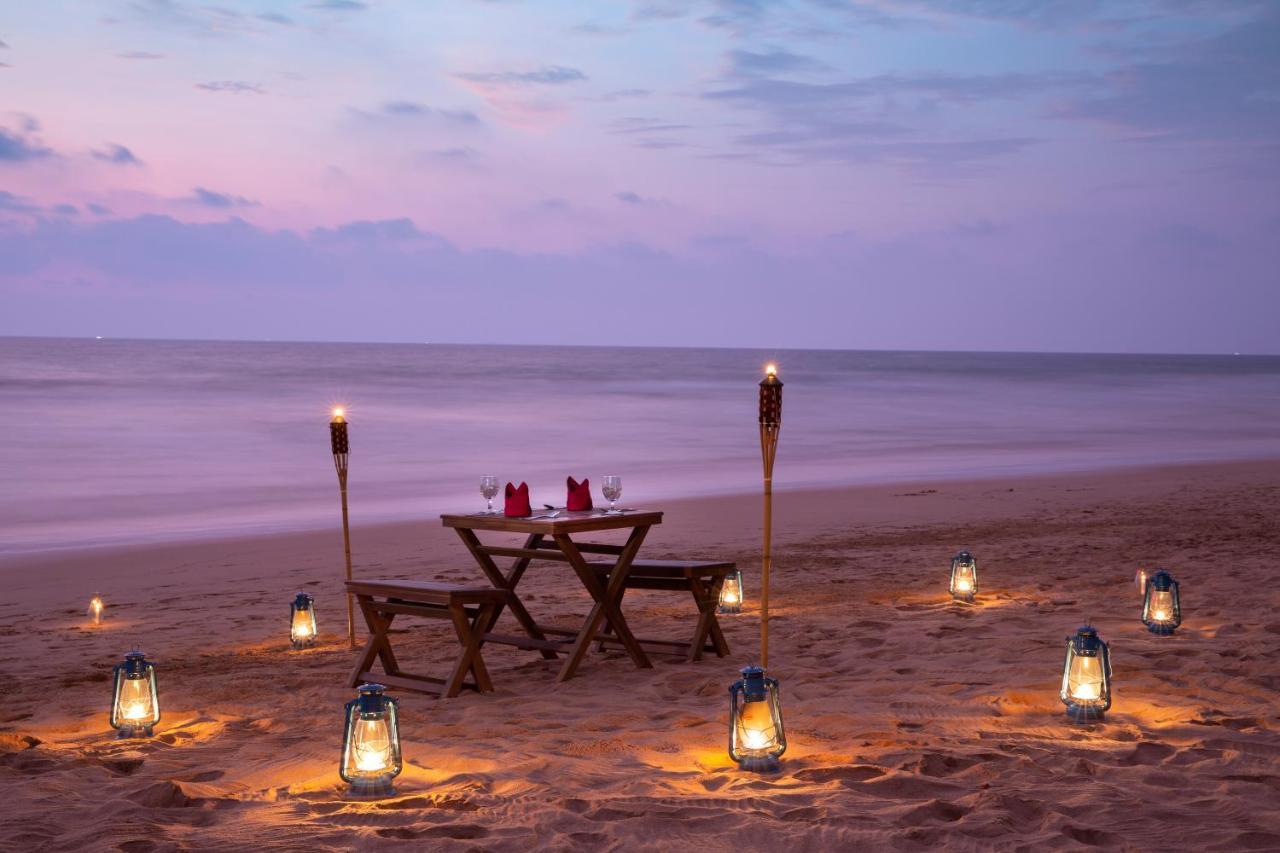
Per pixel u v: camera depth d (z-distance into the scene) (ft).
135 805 14.37
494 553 25.75
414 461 85.40
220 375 240.73
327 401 153.99
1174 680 20.95
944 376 300.40
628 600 34.35
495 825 13.56
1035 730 17.66
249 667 25.32
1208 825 13.12
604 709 20.43
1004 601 32.01
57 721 20.38
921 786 14.78
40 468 79.20
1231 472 76.28
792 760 16.22
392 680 22.70
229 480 73.51
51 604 35.83
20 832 13.47
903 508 58.44
